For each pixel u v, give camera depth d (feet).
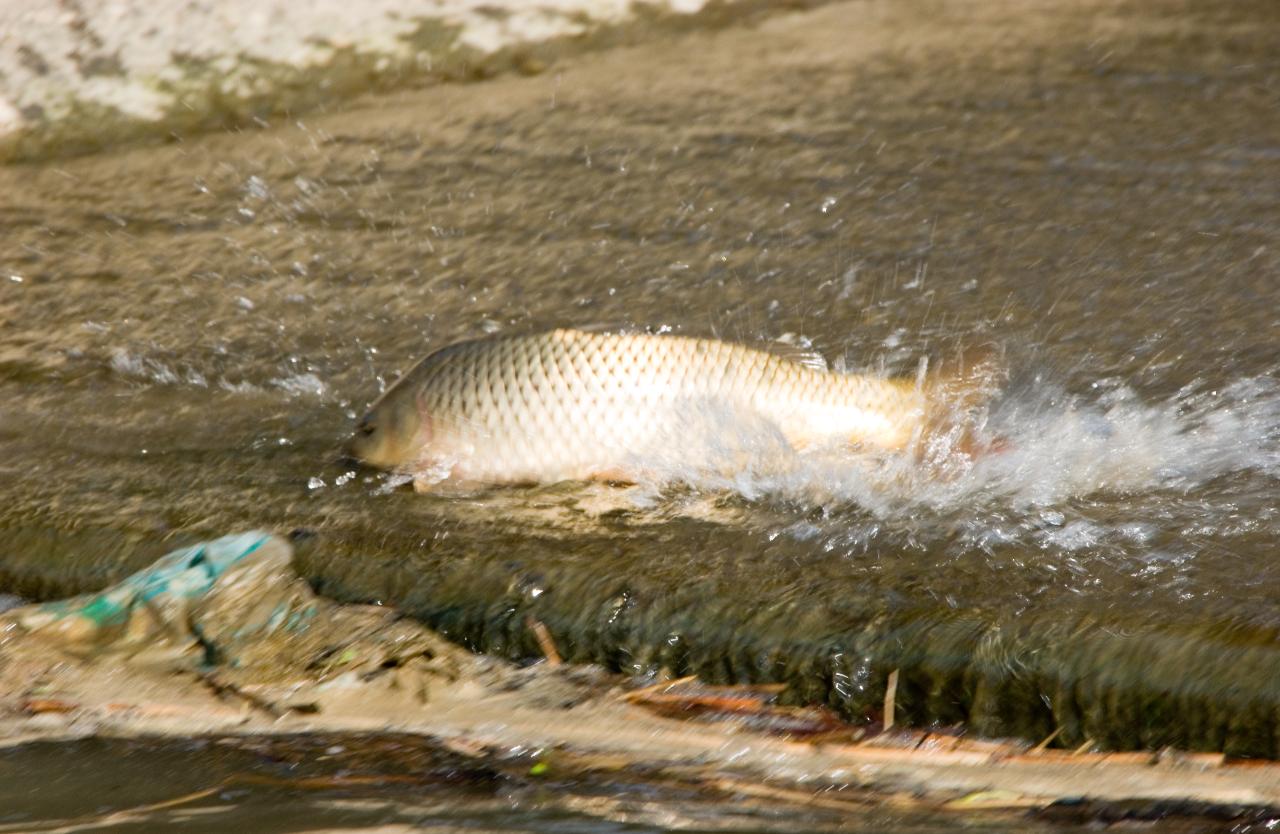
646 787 35.04
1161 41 98.99
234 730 38.40
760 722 38.45
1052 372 55.11
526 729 38.34
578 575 42.24
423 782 35.19
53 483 49.11
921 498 46.47
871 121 87.04
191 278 69.21
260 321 63.98
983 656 38.04
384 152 85.81
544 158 83.56
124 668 41.16
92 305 66.18
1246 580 40.24
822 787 35.53
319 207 78.07
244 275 69.36
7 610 44.60
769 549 43.52
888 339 59.62
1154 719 36.81
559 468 47.62
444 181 80.84
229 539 43.88
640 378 47.60
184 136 89.66
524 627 41.55
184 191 81.20
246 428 53.57
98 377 58.75
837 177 78.64
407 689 40.11
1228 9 105.19
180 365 59.62
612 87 95.14
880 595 40.40
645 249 70.38
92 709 39.32
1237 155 79.00
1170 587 40.09
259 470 49.93
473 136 87.66
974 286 64.39
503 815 32.96
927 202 74.64
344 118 91.91
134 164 85.87
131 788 34.78
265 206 78.43
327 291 67.21
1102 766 36.37
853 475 47.34
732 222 73.20
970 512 45.44
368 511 46.62
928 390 48.32
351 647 41.47
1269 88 89.35
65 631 42.22
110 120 88.12
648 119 88.99
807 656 39.29
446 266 69.51
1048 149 81.46
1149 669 36.99
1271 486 46.32
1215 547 42.42
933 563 42.27
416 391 47.88
